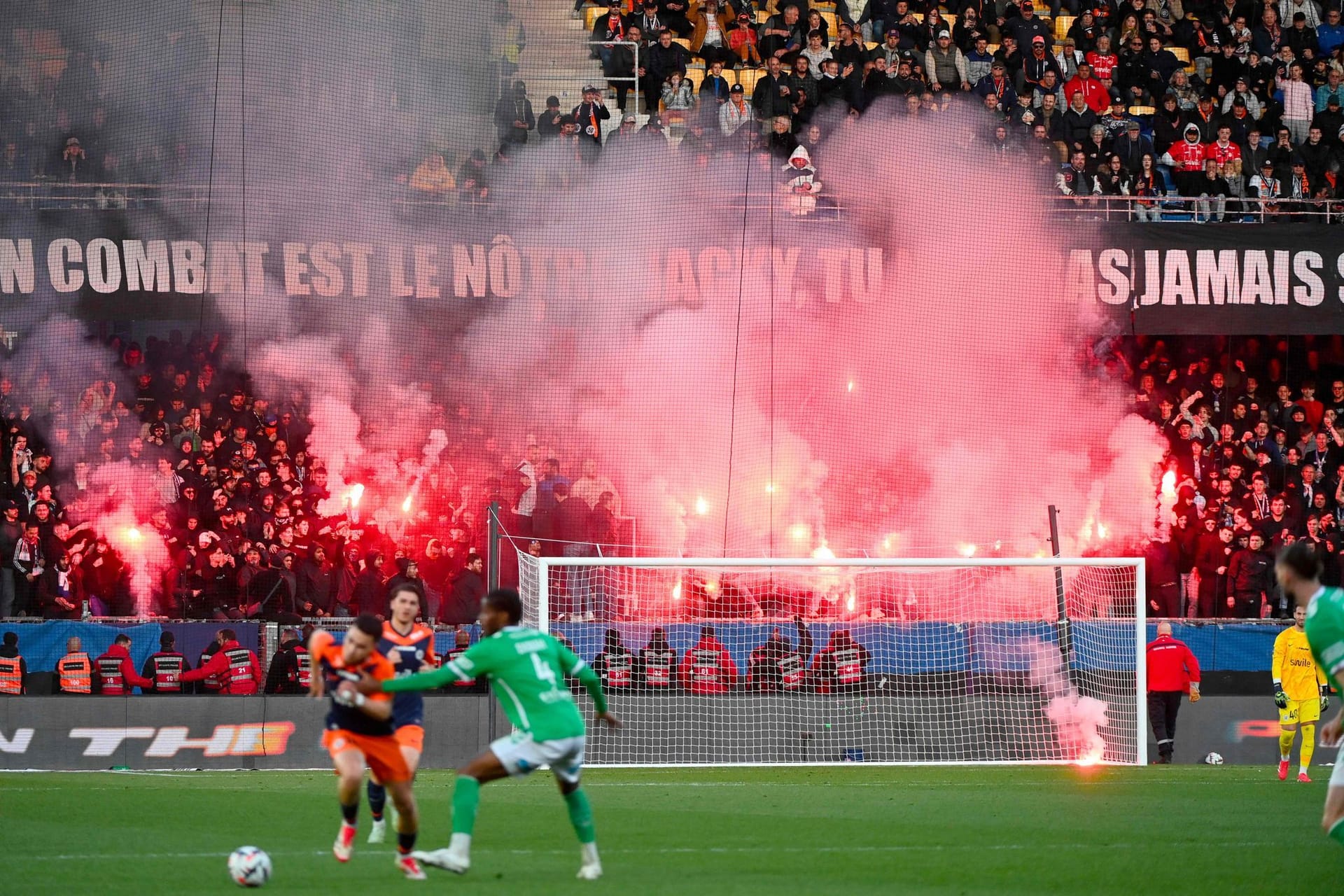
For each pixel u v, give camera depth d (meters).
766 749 60.78
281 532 67.19
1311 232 70.19
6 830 36.78
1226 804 43.91
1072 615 68.44
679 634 61.19
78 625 58.28
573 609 65.31
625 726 60.22
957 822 39.06
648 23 81.88
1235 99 78.12
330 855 32.03
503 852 32.91
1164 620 62.69
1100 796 46.34
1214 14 84.75
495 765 27.70
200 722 57.22
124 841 34.56
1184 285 70.75
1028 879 29.31
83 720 56.69
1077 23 83.00
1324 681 62.06
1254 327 70.25
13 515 64.12
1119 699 62.38
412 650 33.00
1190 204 75.50
